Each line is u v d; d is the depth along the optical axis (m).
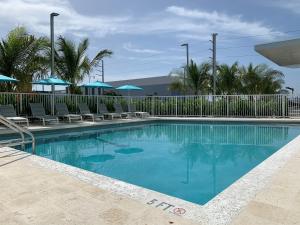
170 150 8.88
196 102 17.88
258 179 4.27
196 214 3.11
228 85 22.95
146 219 2.99
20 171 4.82
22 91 14.91
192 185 5.32
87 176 4.52
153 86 40.94
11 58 14.13
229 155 8.08
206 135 11.91
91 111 16.16
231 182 5.50
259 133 12.12
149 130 13.45
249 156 7.92
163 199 3.54
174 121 16.33
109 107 17.30
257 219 2.97
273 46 8.99
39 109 12.52
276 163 5.23
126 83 45.03
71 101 15.06
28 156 6.05
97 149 9.01
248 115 16.86
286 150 6.48
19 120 10.69
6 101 12.42
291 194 3.66
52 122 12.92
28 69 14.97
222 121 15.50
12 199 3.56
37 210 3.24
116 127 14.00
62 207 3.32
